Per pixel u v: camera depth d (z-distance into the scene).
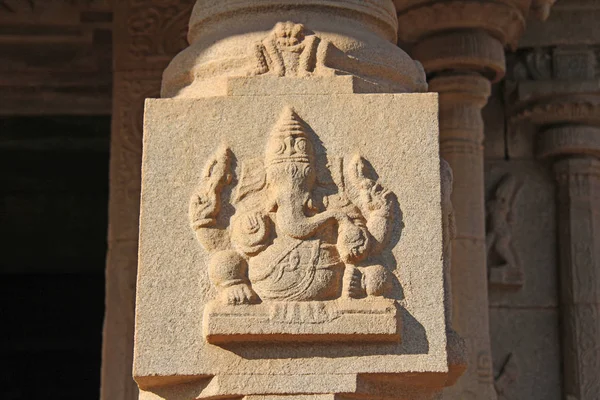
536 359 8.36
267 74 4.03
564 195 8.54
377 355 3.74
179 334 3.78
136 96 7.59
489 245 8.48
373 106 3.95
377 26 4.37
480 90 7.45
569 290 8.35
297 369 3.71
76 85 8.62
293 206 3.83
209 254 3.85
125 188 7.45
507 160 8.69
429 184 3.89
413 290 3.81
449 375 4.15
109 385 7.10
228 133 3.94
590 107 8.37
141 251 3.85
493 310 8.43
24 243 11.19
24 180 10.80
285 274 3.77
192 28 4.45
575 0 8.55
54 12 8.13
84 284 11.72
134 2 7.73
